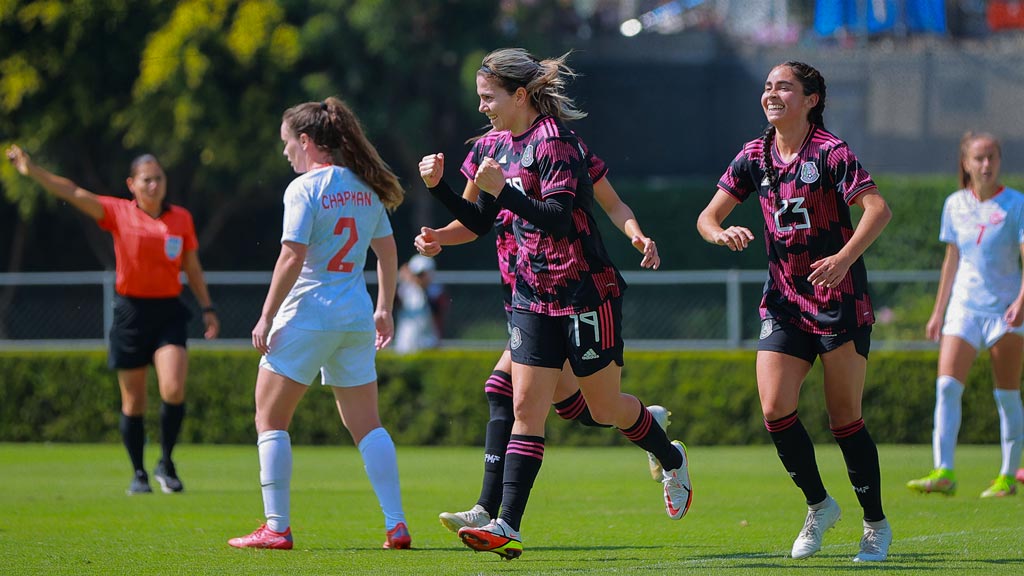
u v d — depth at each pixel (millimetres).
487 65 19828
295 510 28734
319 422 49906
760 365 19875
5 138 83000
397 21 78312
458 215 19422
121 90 82188
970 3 89062
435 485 34844
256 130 79625
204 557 21000
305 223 21281
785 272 19703
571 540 23453
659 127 85625
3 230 92062
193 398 50656
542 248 19469
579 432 49375
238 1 79562
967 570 18703
